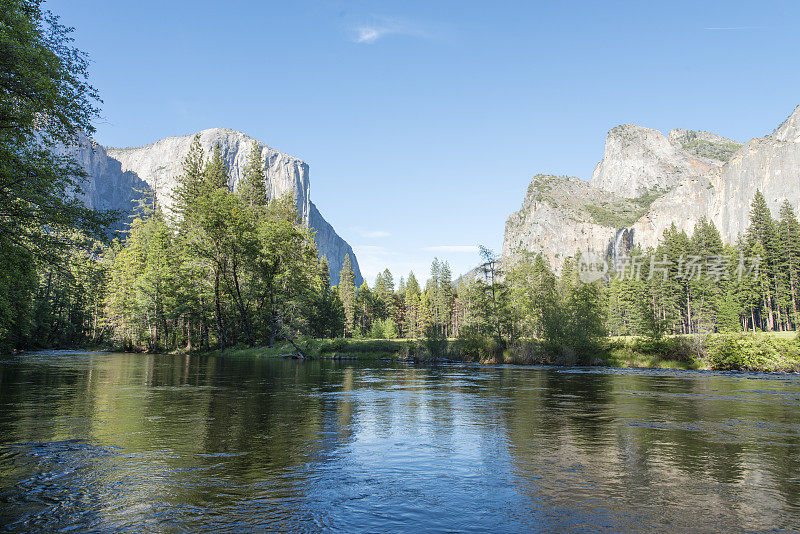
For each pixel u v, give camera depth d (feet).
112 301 199.52
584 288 142.72
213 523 14.03
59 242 52.08
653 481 18.99
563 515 15.19
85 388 49.19
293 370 87.04
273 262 170.50
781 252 257.55
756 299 253.65
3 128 43.68
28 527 13.50
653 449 24.64
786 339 103.09
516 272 248.73
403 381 67.82
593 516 15.10
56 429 27.58
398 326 441.27
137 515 14.58
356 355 167.12
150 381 57.98
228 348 161.79
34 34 43.50
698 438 27.58
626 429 30.32
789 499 16.80
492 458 22.62
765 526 14.25
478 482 18.74
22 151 47.24
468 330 153.07
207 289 169.58
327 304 296.30
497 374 87.30
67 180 50.78
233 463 20.95
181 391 47.62
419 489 17.80
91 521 14.05
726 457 23.09
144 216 210.38
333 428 29.55
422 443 25.79
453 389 56.54
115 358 125.08
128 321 190.80
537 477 19.53
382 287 450.30
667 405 42.60
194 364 98.63
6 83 42.50
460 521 14.55
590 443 26.07
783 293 251.39
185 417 32.35
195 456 22.04
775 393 54.03
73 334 245.04
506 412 37.60
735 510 15.70
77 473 18.95
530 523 14.46
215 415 33.42
